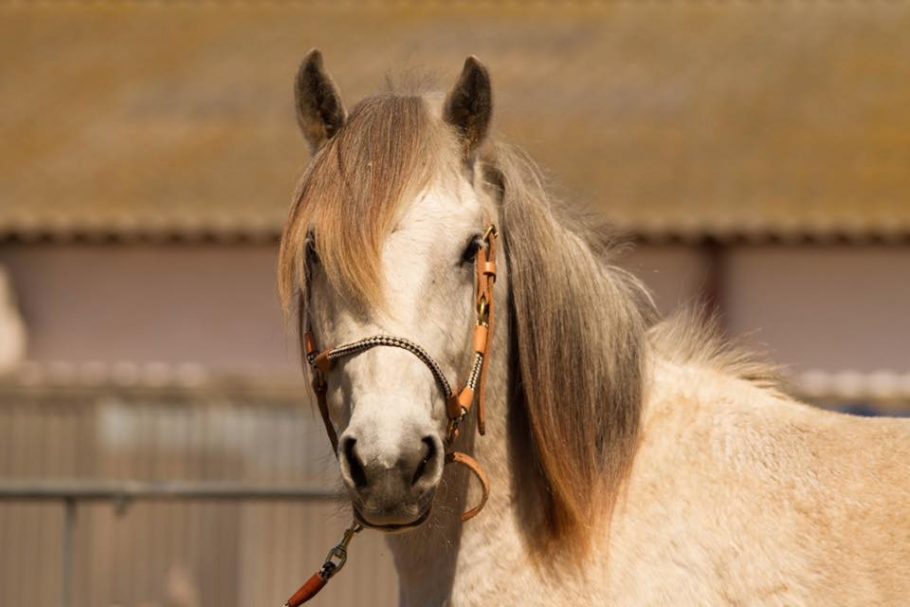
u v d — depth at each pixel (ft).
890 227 57.21
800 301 58.85
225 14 83.66
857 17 76.84
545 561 14.74
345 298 13.69
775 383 16.29
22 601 49.34
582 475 14.76
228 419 49.90
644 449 15.08
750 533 14.40
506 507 14.96
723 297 58.95
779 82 69.87
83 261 63.31
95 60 78.59
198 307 62.59
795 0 79.61
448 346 13.82
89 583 46.80
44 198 63.77
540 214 15.05
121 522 46.80
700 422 15.19
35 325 63.21
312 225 14.10
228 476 49.70
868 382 50.67
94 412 50.67
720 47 74.38
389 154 14.07
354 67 73.05
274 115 70.90
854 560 14.17
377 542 45.60
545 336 14.83
